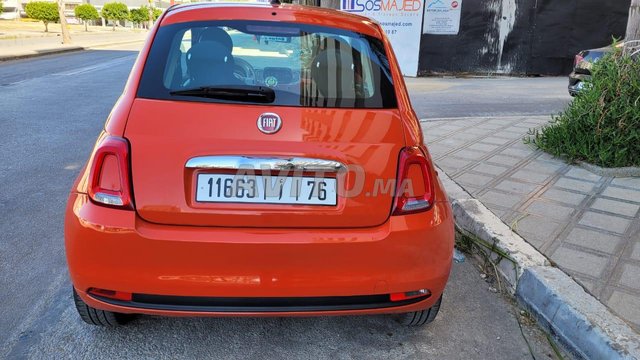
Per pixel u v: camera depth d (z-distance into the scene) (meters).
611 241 3.60
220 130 2.15
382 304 2.27
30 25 49.00
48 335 2.64
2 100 9.58
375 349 2.64
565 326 2.71
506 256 3.33
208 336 2.69
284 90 2.33
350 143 2.22
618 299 2.87
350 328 2.82
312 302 2.21
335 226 2.20
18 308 2.87
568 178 4.96
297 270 2.15
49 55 21.77
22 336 2.62
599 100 5.17
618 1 13.53
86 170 2.22
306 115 2.25
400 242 2.20
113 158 2.12
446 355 2.62
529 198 4.41
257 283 2.14
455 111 8.70
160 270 2.10
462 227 3.96
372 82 2.48
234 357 2.54
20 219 4.09
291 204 2.16
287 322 2.85
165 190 2.10
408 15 13.32
